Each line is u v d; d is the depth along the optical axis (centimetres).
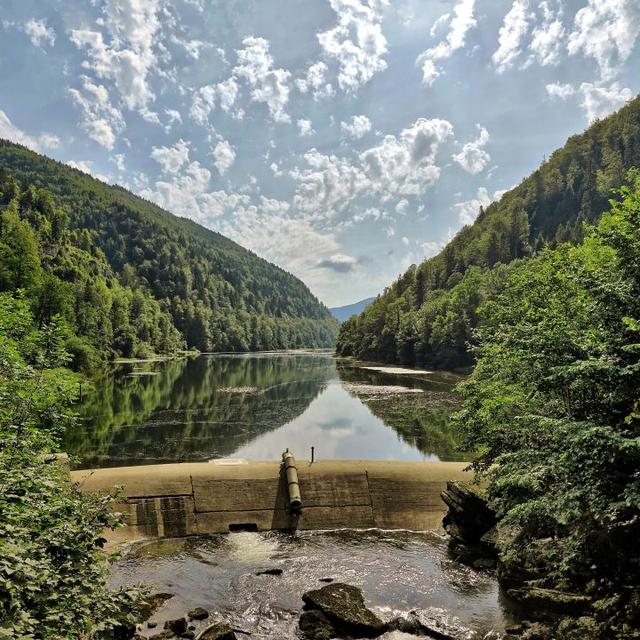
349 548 2120
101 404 5669
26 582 668
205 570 1894
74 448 3681
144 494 2366
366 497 2495
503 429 1662
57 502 907
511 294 2028
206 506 2388
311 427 4588
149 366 11612
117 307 13412
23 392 1340
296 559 2000
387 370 11244
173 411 5347
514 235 17962
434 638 1409
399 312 14025
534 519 1328
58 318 1845
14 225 12850
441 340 10619
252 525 2359
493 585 1717
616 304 1064
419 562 1948
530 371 1420
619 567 1186
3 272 6738
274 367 12512
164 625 1458
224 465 2606
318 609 1519
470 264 16775
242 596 1664
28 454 1107
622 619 1105
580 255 1839
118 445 3800
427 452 3688
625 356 1030
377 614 1538
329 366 12825
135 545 2159
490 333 2064
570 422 1071
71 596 756
